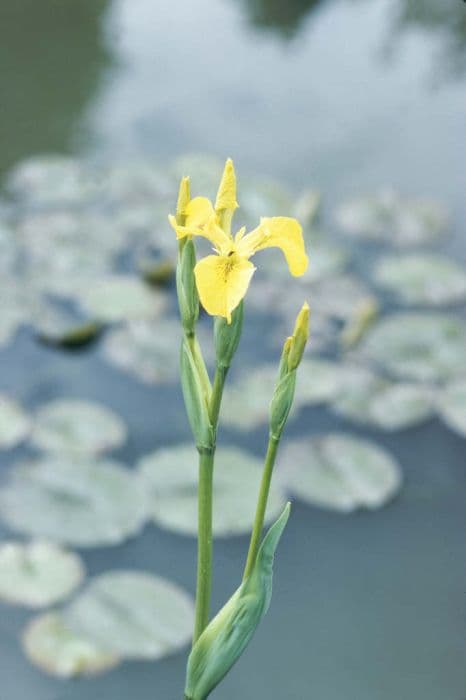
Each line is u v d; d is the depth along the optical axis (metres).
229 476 2.99
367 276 3.53
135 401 3.14
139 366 3.19
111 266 3.44
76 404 3.10
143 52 4.82
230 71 4.75
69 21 5.01
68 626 2.76
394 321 3.33
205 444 2.08
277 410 2.05
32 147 4.04
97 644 2.74
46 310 3.29
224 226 2.05
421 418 3.15
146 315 3.30
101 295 3.33
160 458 3.00
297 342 2.04
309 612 2.84
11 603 2.79
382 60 5.02
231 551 2.90
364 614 2.84
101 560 2.87
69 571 2.83
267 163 4.06
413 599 2.87
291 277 3.47
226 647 2.11
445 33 5.41
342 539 2.95
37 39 4.79
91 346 3.24
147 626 2.77
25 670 2.72
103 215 3.71
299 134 4.29
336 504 2.98
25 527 2.88
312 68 4.87
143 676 2.72
